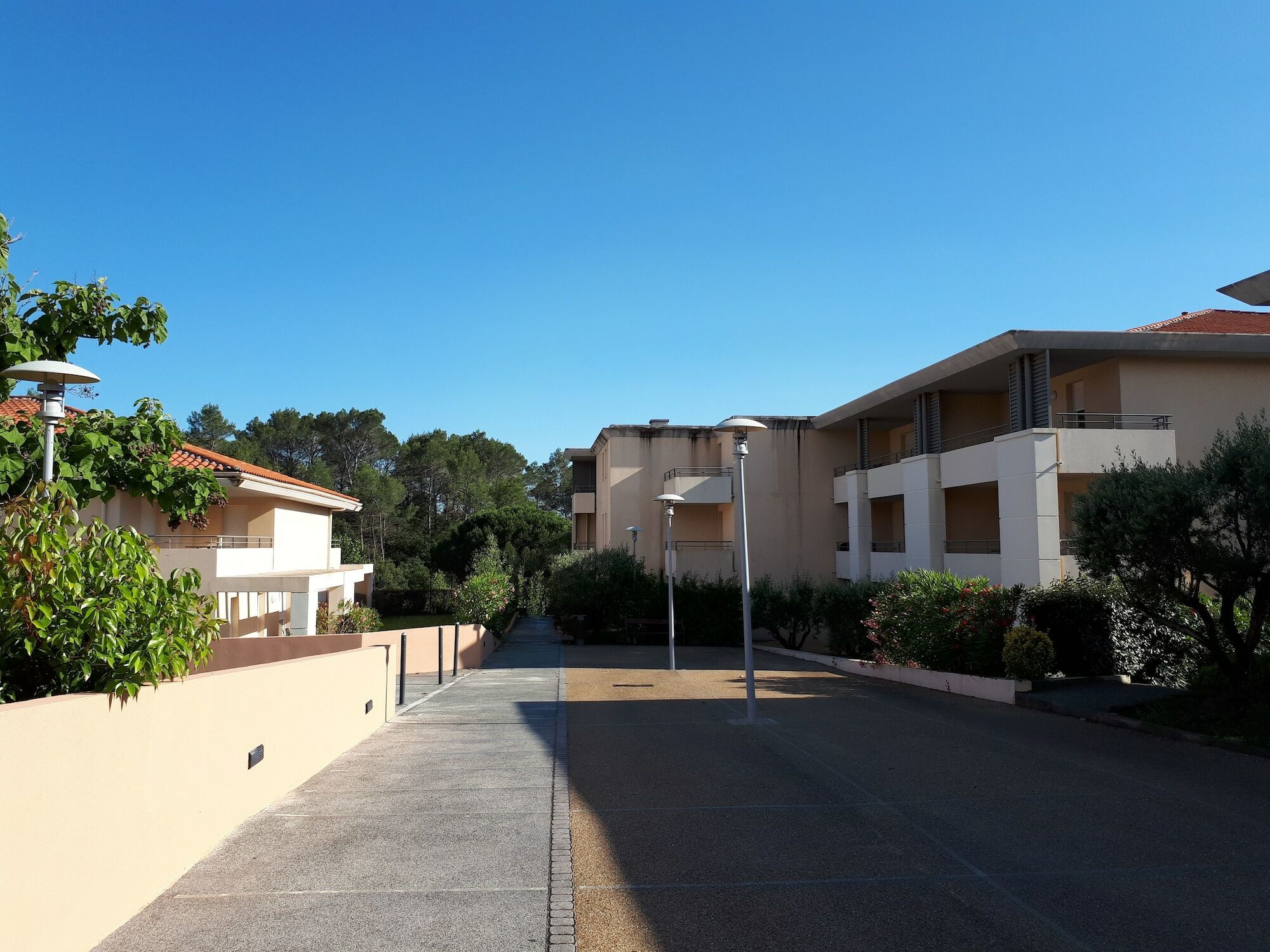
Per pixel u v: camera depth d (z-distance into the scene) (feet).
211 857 18.76
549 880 17.38
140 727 15.89
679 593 100.78
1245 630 43.50
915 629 56.70
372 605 137.28
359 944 14.17
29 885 12.29
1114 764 29.17
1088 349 64.75
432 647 68.69
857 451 99.81
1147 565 36.11
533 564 166.81
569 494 295.28
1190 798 24.26
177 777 17.51
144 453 30.45
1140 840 20.25
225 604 69.87
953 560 75.66
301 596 65.57
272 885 17.03
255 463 217.15
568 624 102.22
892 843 20.01
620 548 104.12
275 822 21.76
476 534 169.99
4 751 11.81
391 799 24.34
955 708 44.01
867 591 71.56
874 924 15.25
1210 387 67.41
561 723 39.24
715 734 35.78
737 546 104.63
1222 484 34.24
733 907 16.07
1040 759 30.01
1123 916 15.60
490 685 57.06
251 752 22.29
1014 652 45.98
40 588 15.38
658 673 65.05
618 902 16.30
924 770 28.27
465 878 17.47
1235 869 18.12
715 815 22.63
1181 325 74.49
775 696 49.93
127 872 15.23
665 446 113.60
